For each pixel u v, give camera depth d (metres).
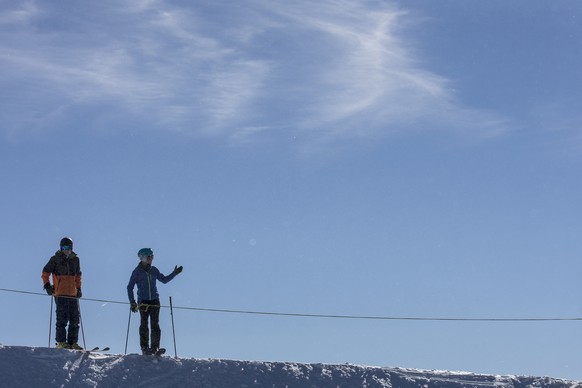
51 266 18.48
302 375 17.91
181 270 18.25
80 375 17.11
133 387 17.00
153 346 17.97
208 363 18.06
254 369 17.95
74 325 18.48
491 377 18.81
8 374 16.75
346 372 18.23
